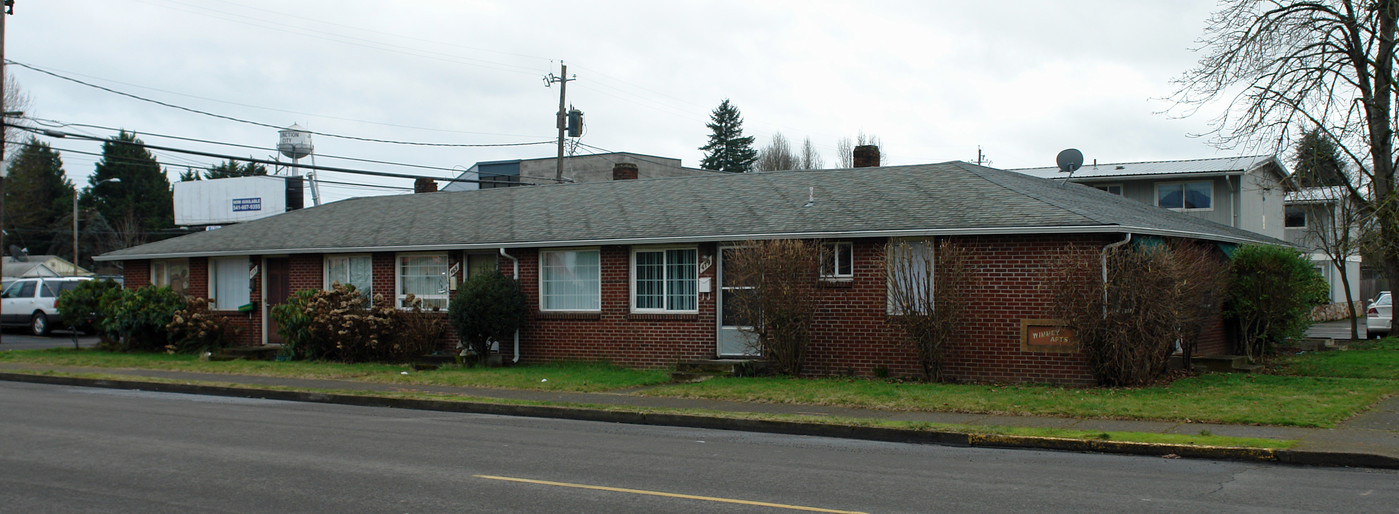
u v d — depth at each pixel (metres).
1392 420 11.75
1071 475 9.27
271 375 18.88
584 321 20.39
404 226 24.02
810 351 17.89
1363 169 24.08
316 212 27.55
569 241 20.16
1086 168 41.19
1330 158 24.50
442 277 22.17
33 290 32.75
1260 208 39.97
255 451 10.62
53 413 14.01
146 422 13.10
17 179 73.50
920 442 11.59
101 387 18.38
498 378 17.66
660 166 55.91
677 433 12.41
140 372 19.48
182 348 24.23
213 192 56.84
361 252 23.06
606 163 54.66
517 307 20.52
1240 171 37.00
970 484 8.79
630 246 20.00
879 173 21.42
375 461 10.00
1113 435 10.98
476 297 19.97
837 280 17.73
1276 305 18.17
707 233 18.81
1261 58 23.73
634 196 22.91
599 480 8.98
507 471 9.45
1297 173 24.75
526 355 21.03
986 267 16.48
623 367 19.72
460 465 9.78
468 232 22.36
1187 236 17.89
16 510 7.76
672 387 15.98
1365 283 44.25
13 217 72.75
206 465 9.72
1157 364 15.36
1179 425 11.73
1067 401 13.47
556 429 12.76
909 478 9.10
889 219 17.56
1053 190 20.83
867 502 7.99
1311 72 23.41
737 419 12.77
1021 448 11.05
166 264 26.66
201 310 24.14
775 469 9.61
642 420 13.41
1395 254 24.16
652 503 7.96
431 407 15.22
